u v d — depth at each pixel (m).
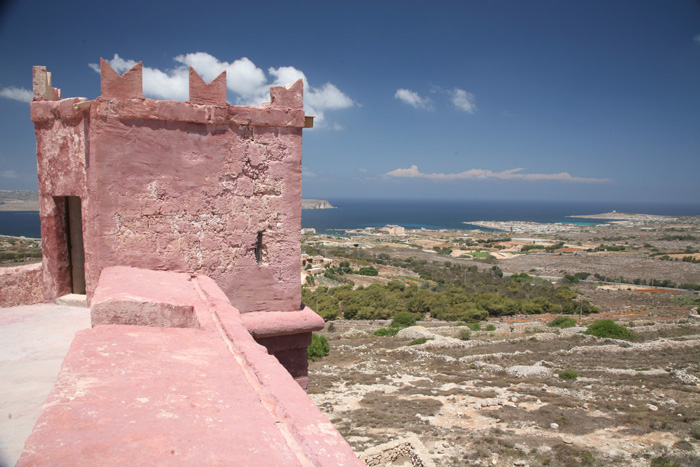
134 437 1.93
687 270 87.19
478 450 11.73
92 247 5.33
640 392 17.48
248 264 6.00
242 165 5.80
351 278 77.69
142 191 5.29
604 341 28.02
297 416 2.37
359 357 26.66
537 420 14.26
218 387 2.62
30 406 3.17
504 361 24.17
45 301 6.54
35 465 1.64
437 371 22.55
